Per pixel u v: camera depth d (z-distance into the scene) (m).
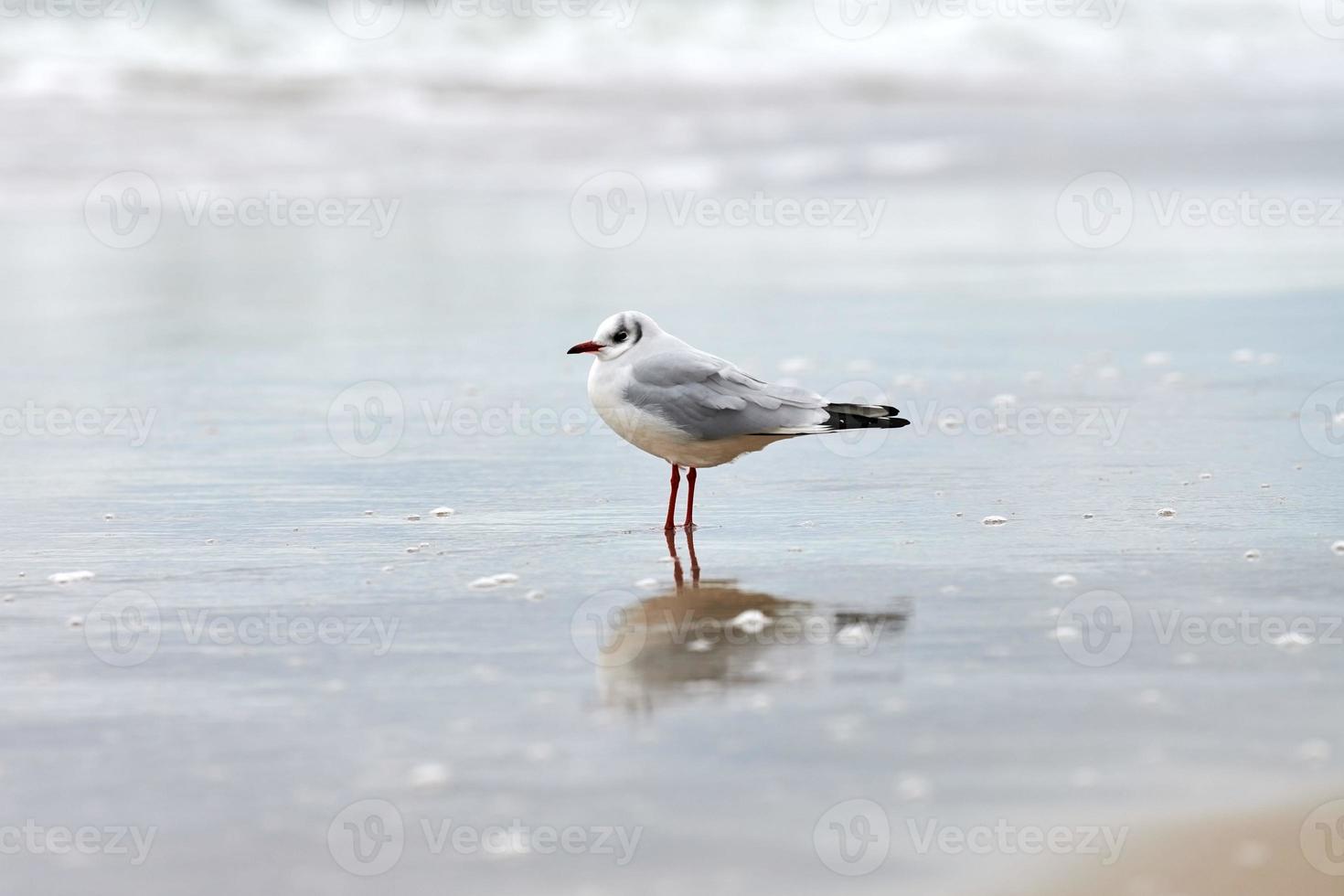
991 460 13.59
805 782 6.75
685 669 8.18
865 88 50.19
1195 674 8.00
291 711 7.67
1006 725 7.33
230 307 22.58
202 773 6.96
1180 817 6.38
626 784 6.75
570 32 51.91
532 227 30.48
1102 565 10.10
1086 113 46.66
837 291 23.50
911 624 8.91
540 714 7.57
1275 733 7.20
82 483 13.17
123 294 23.64
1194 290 23.08
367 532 11.43
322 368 18.42
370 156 37.50
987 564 10.18
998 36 58.16
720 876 5.98
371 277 25.14
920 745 7.12
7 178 33.22
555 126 42.12
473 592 9.75
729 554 10.62
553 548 10.91
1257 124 43.19
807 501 12.27
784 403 11.05
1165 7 63.56
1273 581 9.63
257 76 43.72
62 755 7.16
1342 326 19.94
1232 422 14.83
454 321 21.34
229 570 10.36
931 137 41.81
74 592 9.83
